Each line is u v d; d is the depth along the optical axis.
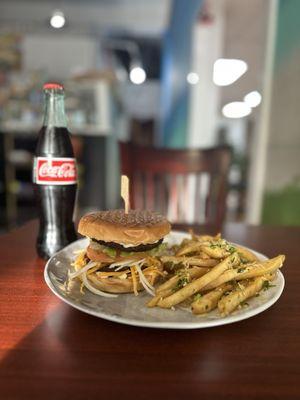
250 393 0.20
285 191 1.27
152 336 0.27
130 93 4.36
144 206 0.82
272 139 1.29
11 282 0.36
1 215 2.28
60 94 0.42
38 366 0.22
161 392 0.20
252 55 3.06
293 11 1.16
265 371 0.23
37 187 0.43
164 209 0.83
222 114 5.00
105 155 2.34
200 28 1.93
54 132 0.42
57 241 0.43
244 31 2.56
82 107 2.32
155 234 0.35
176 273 0.34
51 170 0.42
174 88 2.90
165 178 0.84
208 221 0.80
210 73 1.98
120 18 3.17
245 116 4.80
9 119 2.28
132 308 0.30
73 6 3.01
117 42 3.54
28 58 3.12
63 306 0.31
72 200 0.44
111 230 0.35
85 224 0.37
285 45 1.20
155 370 0.22
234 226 0.66
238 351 0.25
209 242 0.38
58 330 0.27
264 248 0.52
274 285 0.34
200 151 0.82
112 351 0.24
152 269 0.35
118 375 0.22
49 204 0.43
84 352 0.24
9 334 0.26
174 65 2.90
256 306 0.30
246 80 3.69
